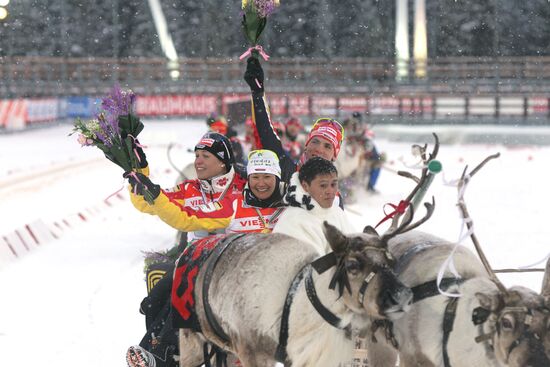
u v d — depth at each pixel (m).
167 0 191.75
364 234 14.34
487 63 159.50
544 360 12.67
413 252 15.69
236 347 15.76
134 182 17.14
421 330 14.85
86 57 191.50
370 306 13.73
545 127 122.81
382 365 16.84
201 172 18.34
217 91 146.38
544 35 187.62
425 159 15.52
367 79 154.00
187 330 17.47
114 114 17.33
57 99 140.50
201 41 191.12
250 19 20.78
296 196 16.52
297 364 14.96
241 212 17.88
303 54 185.62
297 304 14.90
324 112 135.00
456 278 14.75
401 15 174.62
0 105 122.56
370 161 55.22
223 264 16.02
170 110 143.75
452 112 137.75
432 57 182.50
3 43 190.50
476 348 13.94
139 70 150.50
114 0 188.62
